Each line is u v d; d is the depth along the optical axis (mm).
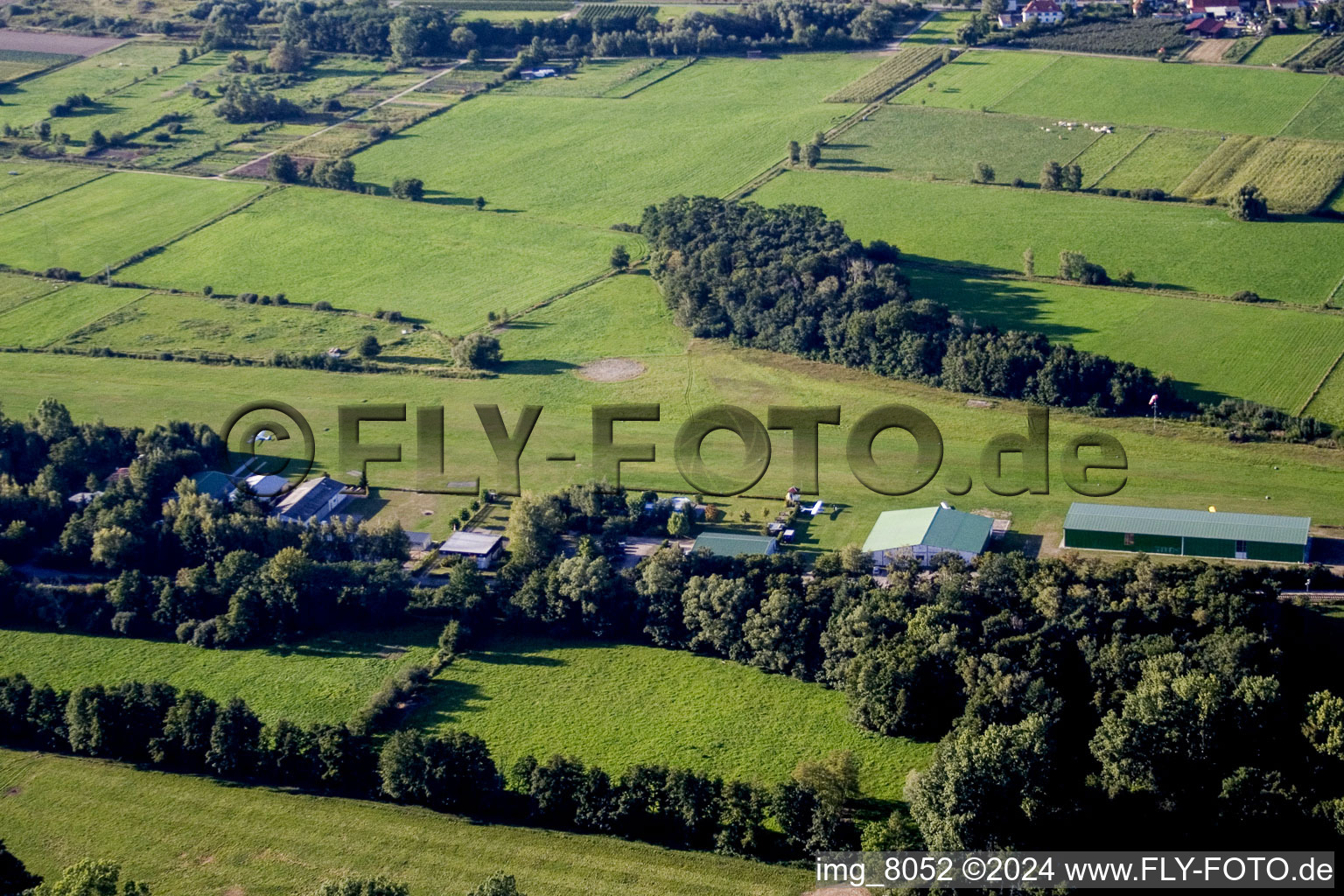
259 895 187250
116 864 187625
